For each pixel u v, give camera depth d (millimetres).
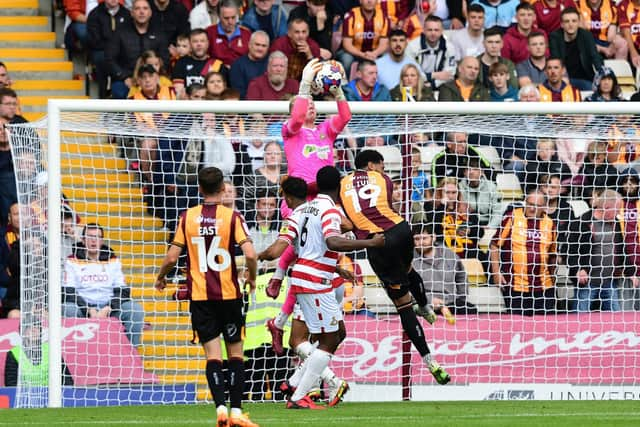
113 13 51125
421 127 39281
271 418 29594
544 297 40656
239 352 27172
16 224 43188
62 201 40406
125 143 44094
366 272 41344
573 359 39656
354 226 33906
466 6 54688
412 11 54094
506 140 44031
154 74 48375
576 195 43812
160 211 42625
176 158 42688
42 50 53938
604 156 44375
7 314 42281
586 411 31719
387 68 52094
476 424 27891
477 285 41344
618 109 36906
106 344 38969
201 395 38938
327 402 35938
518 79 52312
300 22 51250
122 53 51062
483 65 51594
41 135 39312
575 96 51906
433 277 41031
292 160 33875
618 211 42469
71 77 53656
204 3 53219
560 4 54875
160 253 42781
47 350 37594
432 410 32031
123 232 43250
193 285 26938
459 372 39156
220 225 26922
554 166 44219
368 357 38844
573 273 42719
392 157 43344
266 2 53125
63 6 55625
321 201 31000
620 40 55844
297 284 31172
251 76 50281
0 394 37625
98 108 36406
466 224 42031
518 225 41688
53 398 35344
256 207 41281
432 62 52875
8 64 53281
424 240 41094
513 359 39500
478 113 36844
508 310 41344
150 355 39375
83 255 39844
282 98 49188
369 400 38594
